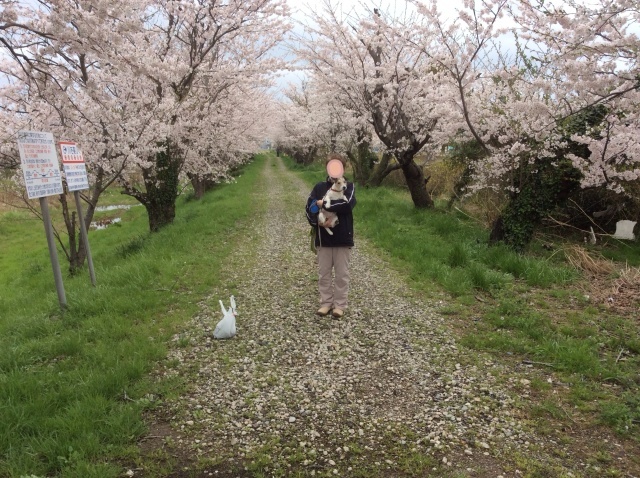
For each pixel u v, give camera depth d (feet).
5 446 8.32
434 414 9.55
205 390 10.66
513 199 22.76
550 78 19.67
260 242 28.37
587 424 9.10
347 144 60.70
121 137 24.79
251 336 13.75
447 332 13.71
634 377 10.69
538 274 18.22
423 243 24.29
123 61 16.88
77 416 8.98
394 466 8.04
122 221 56.90
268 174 101.04
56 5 14.11
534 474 7.72
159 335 13.71
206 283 19.33
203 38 32.71
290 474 7.88
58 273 16.10
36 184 14.90
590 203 26.89
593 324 13.91
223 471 7.98
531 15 18.79
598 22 15.20
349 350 12.67
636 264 21.36
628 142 18.26
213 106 39.50
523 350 12.26
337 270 14.96
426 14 23.13
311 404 10.03
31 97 23.86
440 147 38.47
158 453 8.39
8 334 14.89
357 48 34.22
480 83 27.12
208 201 52.95
